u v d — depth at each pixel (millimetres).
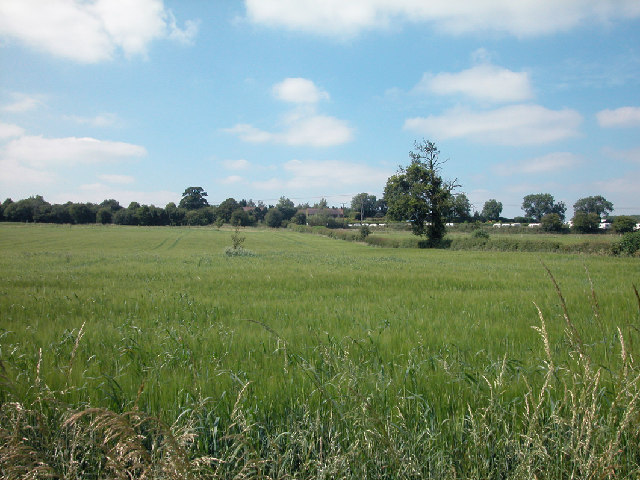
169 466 2303
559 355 5309
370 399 3783
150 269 21922
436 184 57969
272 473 2852
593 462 2633
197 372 4758
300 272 19844
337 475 2811
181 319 8727
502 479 3018
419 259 32812
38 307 9695
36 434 3033
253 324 7867
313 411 3707
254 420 3570
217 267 23547
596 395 3086
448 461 3027
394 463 2871
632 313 8430
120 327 7422
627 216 75562
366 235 76750
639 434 2906
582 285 14414
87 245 57000
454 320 8109
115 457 2418
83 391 4148
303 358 5121
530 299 10922
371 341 6047
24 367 5000
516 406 3809
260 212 166125
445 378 4539
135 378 4762
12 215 120875
